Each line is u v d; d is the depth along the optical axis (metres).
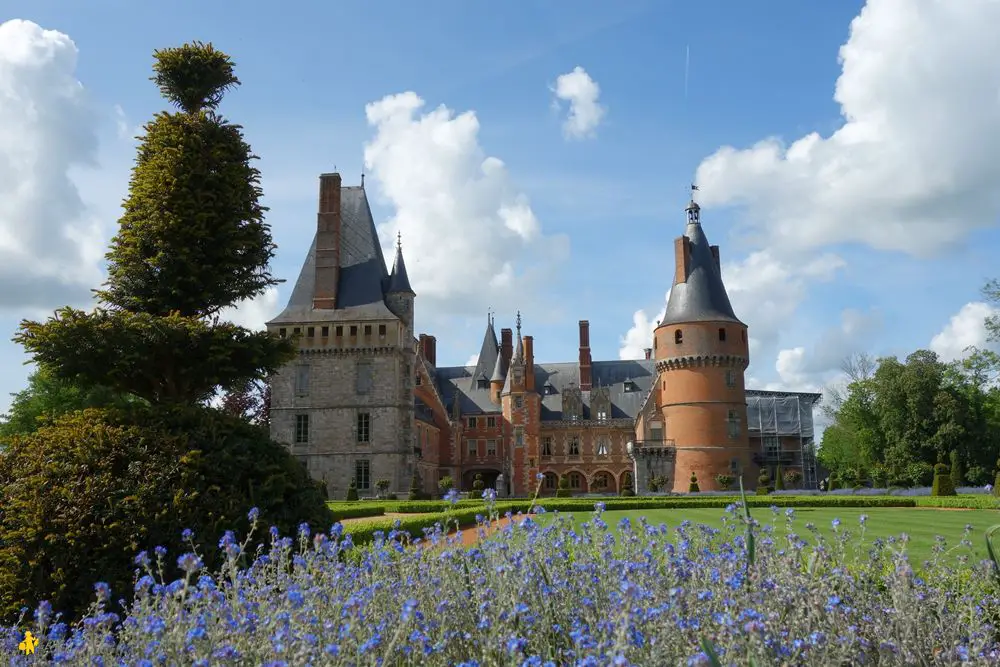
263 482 13.39
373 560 7.98
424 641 5.58
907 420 71.06
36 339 15.03
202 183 18.27
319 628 6.30
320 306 62.44
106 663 6.04
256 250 18.95
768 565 7.52
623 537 8.51
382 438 60.03
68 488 11.87
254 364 16.89
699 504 43.88
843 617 6.21
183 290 17.92
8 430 53.69
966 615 7.04
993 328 62.09
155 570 11.55
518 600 6.59
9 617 11.00
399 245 66.69
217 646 5.71
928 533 21.19
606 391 87.81
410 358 63.78
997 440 68.50
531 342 87.56
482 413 87.94
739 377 72.12
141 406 14.05
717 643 5.79
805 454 89.12
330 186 64.62
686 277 73.81
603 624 5.78
